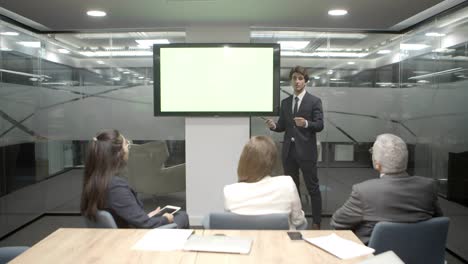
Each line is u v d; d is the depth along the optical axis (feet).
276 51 14.78
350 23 14.64
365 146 17.01
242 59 14.85
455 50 12.53
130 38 16.66
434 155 13.99
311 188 13.96
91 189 7.24
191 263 5.13
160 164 16.81
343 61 16.66
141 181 16.74
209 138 15.17
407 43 16.20
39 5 11.87
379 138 6.61
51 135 17.16
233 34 15.10
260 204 6.79
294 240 5.98
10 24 14.51
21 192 15.44
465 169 11.96
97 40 16.71
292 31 16.37
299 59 16.58
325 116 16.94
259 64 14.85
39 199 17.01
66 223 16.07
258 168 6.90
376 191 6.22
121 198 7.35
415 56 15.46
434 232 5.98
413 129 15.78
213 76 14.90
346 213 6.54
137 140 16.93
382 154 6.39
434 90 13.97
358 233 6.56
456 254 11.98
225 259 5.26
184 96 14.98
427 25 14.44
